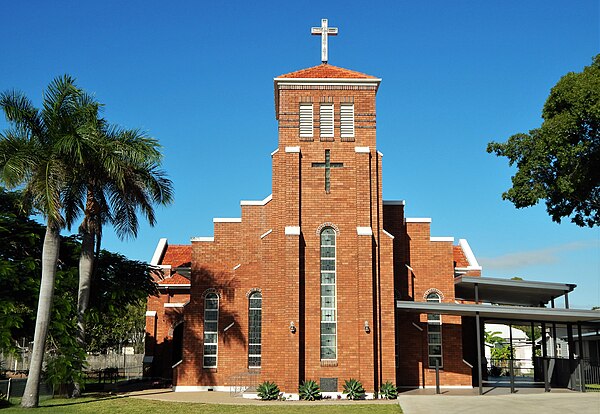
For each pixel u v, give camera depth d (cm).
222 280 3350
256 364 3244
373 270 3003
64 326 2778
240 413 2295
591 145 3322
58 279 2958
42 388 2862
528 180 3588
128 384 3728
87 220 2930
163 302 4156
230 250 3391
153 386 3566
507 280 2994
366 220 3012
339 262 2984
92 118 2725
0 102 2570
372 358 2875
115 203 2989
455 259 3762
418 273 3378
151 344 4066
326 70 3266
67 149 2548
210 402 2677
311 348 2898
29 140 2600
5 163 2491
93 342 5212
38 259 3095
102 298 3231
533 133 3653
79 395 2895
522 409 2225
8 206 3222
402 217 3409
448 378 3234
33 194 2586
